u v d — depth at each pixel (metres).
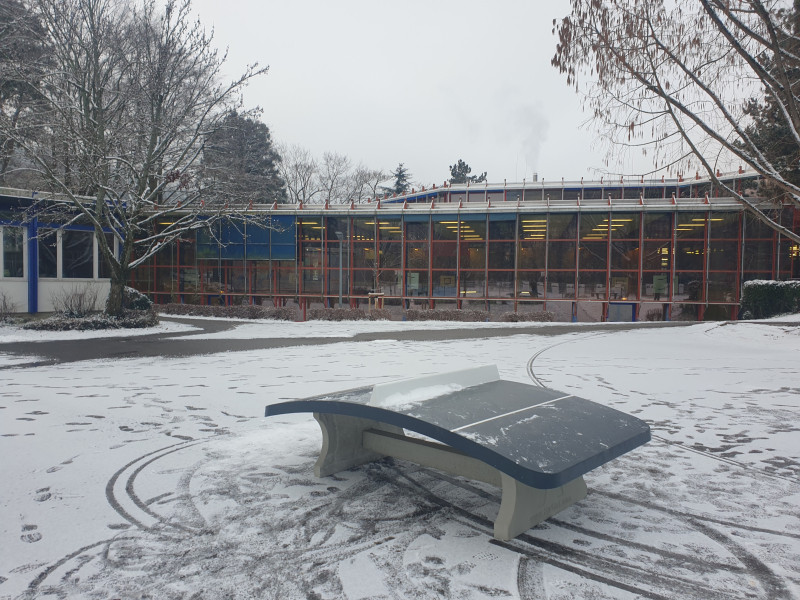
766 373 10.41
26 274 22.80
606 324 24.20
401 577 2.97
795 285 23.89
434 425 3.51
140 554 3.21
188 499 4.06
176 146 23.69
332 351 14.23
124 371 10.59
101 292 24.75
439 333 19.91
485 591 2.83
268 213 30.00
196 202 27.48
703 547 3.38
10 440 5.63
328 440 4.61
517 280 28.81
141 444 5.51
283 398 7.86
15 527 3.58
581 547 3.37
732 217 27.23
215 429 6.12
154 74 21.94
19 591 2.80
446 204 29.61
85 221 24.02
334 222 30.67
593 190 40.28
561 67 11.67
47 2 20.56
